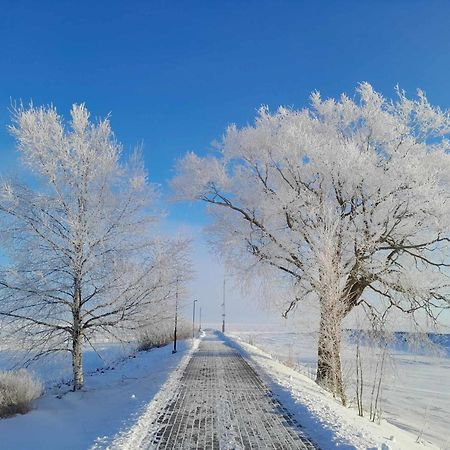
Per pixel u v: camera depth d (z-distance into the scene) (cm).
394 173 1892
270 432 818
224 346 3528
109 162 1470
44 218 1356
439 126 2108
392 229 1903
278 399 1134
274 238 2128
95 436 830
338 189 2016
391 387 2534
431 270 1944
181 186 2381
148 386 1388
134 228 1457
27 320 1367
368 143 2169
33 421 1045
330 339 1480
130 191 1477
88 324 1452
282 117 2330
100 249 1412
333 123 2319
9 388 1198
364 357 1622
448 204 1864
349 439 768
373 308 1959
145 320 1504
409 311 1930
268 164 2238
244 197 2266
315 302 1652
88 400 1280
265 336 8088
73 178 1416
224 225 2319
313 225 1875
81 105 1469
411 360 3641
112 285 1423
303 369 2583
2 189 1335
